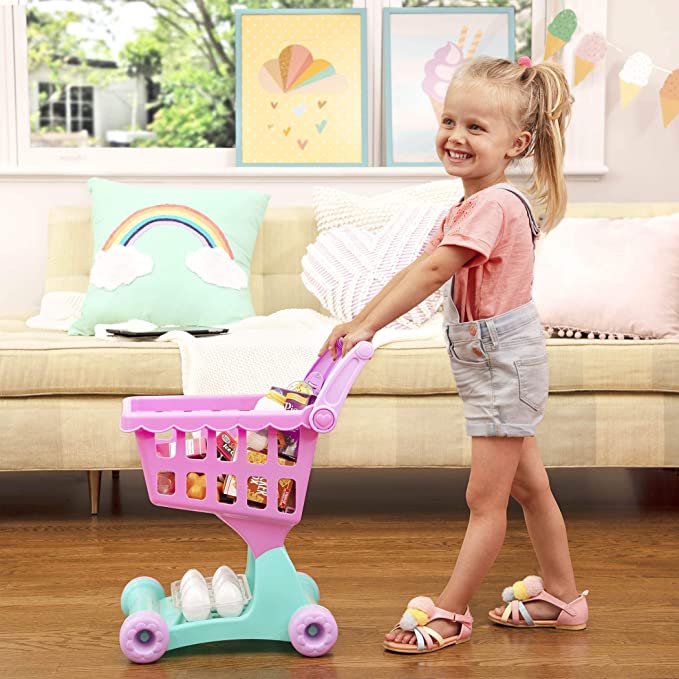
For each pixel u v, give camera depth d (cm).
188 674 143
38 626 162
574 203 316
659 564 196
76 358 223
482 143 153
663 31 322
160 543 212
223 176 322
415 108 324
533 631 161
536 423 157
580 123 321
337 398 149
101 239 279
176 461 148
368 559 200
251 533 152
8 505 249
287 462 153
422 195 287
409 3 340
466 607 157
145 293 266
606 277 246
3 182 321
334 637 150
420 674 143
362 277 261
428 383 223
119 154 333
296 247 296
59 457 225
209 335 243
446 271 148
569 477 285
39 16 333
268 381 222
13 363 222
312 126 324
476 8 325
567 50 321
